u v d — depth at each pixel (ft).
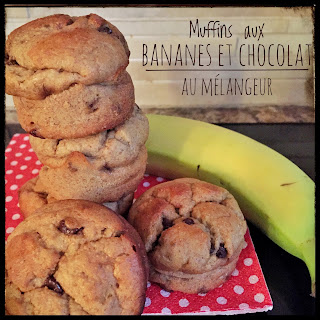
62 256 0.62
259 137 1.11
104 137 0.71
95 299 0.59
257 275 0.77
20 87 0.64
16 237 0.64
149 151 1.00
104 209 0.68
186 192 0.79
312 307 0.74
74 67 0.62
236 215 0.78
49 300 0.59
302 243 0.77
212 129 1.03
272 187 0.85
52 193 0.76
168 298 0.74
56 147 0.71
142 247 0.69
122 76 0.69
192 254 0.71
